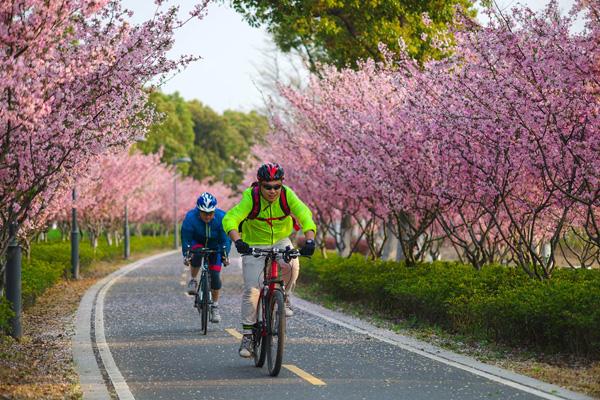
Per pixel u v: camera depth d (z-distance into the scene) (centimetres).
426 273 2700
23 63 1431
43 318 2598
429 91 2384
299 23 4428
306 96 3744
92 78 1695
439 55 3953
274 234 1566
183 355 1817
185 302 3148
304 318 2550
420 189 2719
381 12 4181
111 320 2536
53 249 4766
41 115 1520
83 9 1543
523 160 2130
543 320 1714
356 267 3209
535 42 1920
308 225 1519
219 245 2203
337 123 3117
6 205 1820
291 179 4428
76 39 1697
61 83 1678
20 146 1650
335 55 4525
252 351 1627
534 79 1922
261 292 1594
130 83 1744
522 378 1484
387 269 3033
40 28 1521
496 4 1920
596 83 1797
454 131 2184
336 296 3175
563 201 2211
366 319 2520
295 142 4247
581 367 1570
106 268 5800
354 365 1655
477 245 2702
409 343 1966
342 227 4925
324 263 3816
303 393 1370
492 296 1978
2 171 1738
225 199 16188
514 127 2011
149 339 2092
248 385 1448
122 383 1476
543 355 1719
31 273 3061
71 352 1867
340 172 3008
